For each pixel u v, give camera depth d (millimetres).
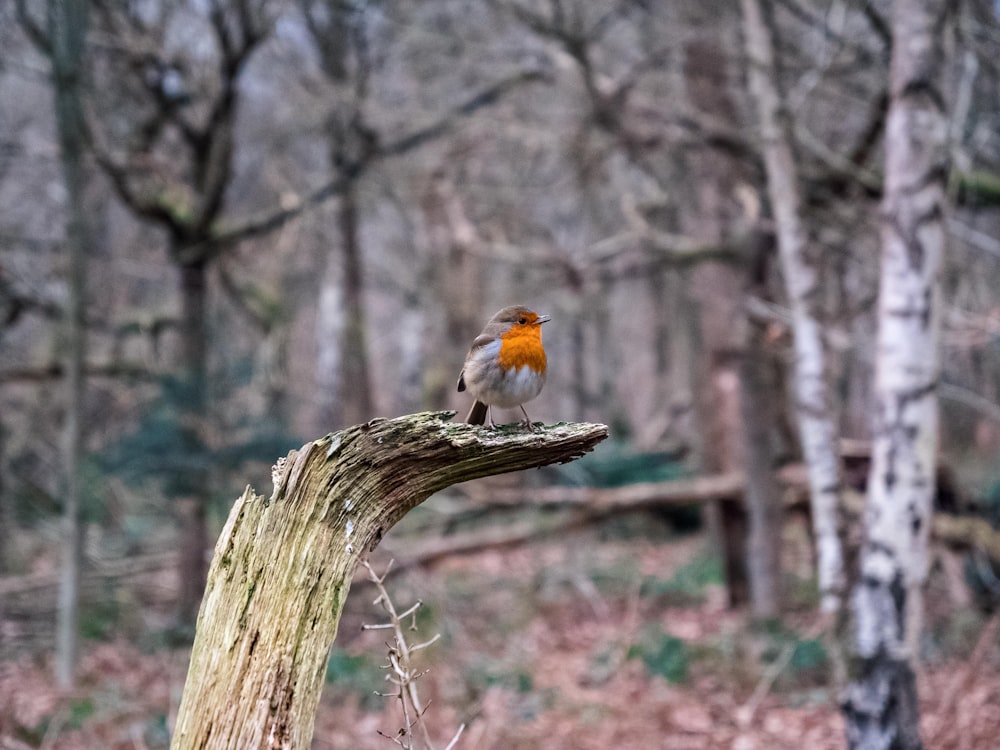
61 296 11359
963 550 10438
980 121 8789
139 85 11117
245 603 2451
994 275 10477
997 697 7609
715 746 7410
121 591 11883
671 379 23344
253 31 10453
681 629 10945
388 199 14180
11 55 10641
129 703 8141
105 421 13281
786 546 15164
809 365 7184
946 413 16312
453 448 2672
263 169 13945
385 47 12547
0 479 11906
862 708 5605
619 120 10195
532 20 9578
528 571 14109
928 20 5773
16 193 12906
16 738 7191
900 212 5746
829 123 10992
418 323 21156
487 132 12180
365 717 7965
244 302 12641
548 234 16078
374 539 2693
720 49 10445
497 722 7773
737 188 10727
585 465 12969
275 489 2535
